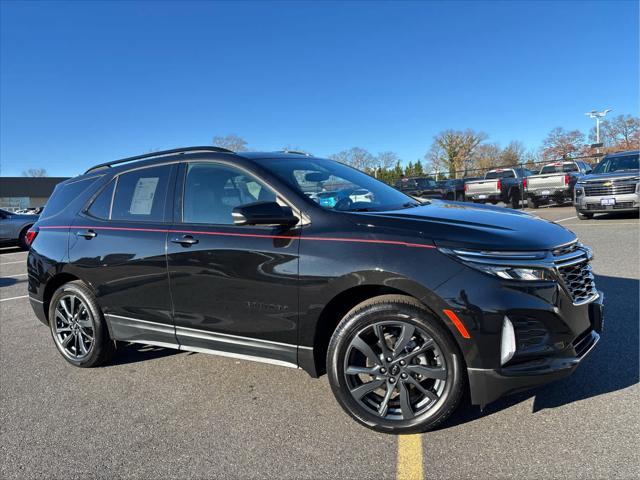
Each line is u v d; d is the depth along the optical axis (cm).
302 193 313
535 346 259
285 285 298
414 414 277
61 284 436
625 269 649
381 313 275
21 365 431
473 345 257
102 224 394
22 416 331
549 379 260
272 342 311
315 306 290
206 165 355
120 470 262
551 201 1933
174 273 344
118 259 373
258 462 262
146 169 387
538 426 280
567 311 264
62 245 412
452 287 258
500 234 271
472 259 259
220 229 330
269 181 322
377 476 244
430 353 276
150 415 324
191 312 341
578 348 275
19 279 927
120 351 458
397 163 6512
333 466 255
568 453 252
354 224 288
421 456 258
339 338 285
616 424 276
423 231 274
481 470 244
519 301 254
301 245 295
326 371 304
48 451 284
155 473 257
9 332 541
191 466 262
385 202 348
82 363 412
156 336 364
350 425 297
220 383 371
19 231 1517
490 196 1972
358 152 5741
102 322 397
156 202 371
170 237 349
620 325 433
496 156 6694
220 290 324
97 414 329
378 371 281
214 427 303
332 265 283
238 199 332
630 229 1034
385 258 271
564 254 274
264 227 313
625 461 242
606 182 1208
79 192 430
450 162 6838
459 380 266
